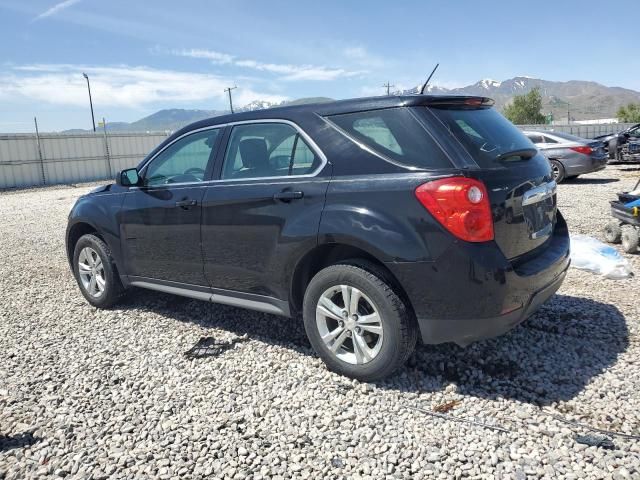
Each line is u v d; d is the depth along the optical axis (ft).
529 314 11.22
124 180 15.66
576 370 11.67
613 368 11.62
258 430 9.98
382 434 9.65
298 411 10.59
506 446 9.07
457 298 10.16
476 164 10.37
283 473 8.69
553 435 9.32
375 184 10.84
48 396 11.64
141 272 16.10
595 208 32.53
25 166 95.40
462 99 11.49
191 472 8.84
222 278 13.79
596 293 16.61
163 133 117.19
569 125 135.54
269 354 13.34
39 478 8.86
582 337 13.34
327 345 11.90
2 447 9.79
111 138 108.47
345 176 11.32
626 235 21.74
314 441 9.55
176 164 15.08
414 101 10.96
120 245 16.42
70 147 101.96
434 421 10.00
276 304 12.79
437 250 10.13
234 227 13.08
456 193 9.95
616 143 64.28
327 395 11.13
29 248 30.37
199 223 13.91
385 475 8.54
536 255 11.60
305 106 12.57
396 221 10.48
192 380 12.16
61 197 67.72
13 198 71.05
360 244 10.84
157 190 15.20
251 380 11.98
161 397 11.41
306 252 11.76
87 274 18.06
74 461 9.24
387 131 11.07
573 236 21.13
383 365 11.05
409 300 10.89
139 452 9.42
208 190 13.76
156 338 14.87
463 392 11.05
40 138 97.14
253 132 13.32
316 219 11.45
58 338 15.25
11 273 23.89
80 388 12.03
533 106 285.02
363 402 10.80
